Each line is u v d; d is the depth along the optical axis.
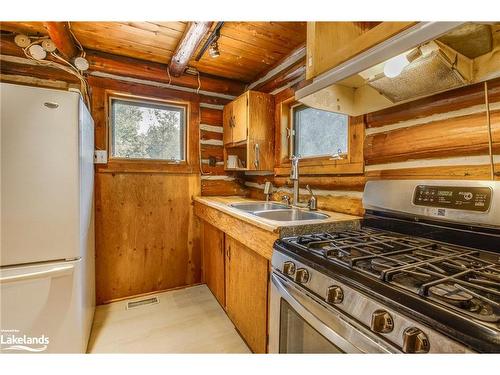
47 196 1.45
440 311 0.57
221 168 2.93
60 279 1.48
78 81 2.24
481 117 1.05
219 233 2.20
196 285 2.75
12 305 1.38
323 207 1.86
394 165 1.40
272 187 2.46
